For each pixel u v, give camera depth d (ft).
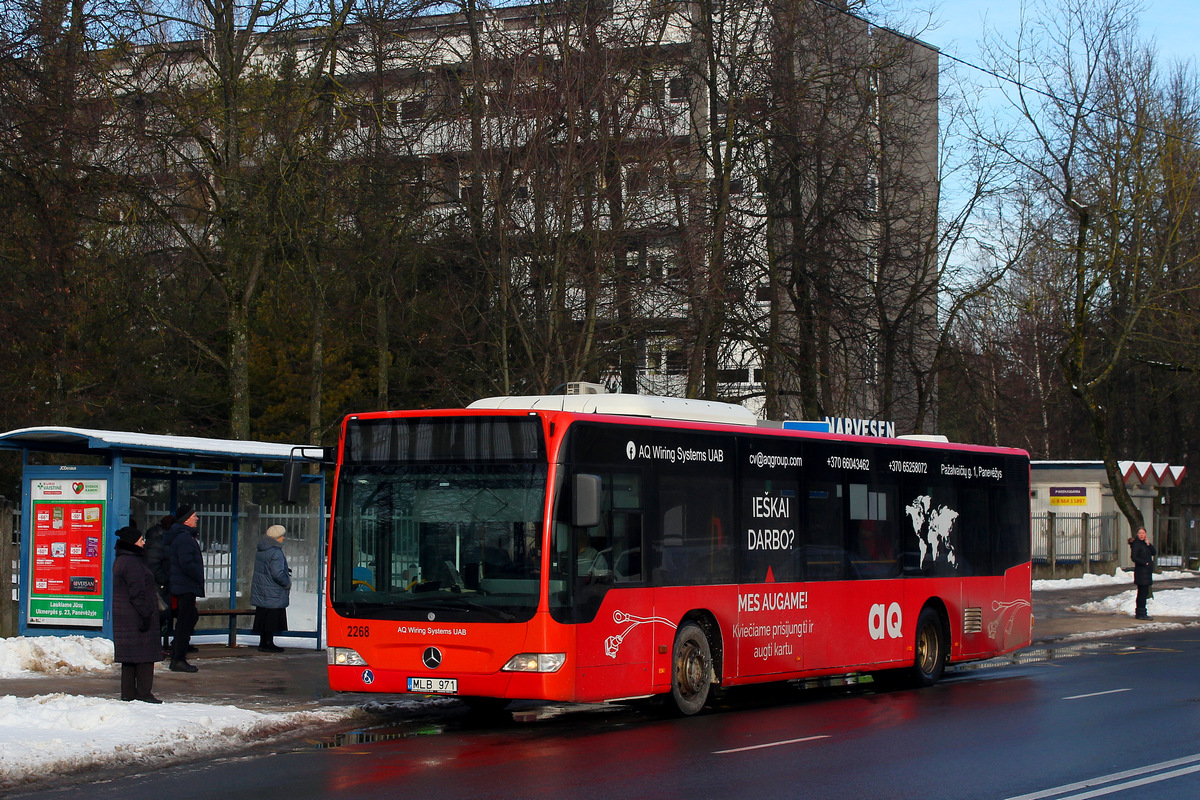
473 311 95.91
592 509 38.47
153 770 33.27
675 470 44.27
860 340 102.68
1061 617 95.71
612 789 30.27
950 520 59.16
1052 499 139.64
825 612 50.72
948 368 115.44
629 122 80.59
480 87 77.51
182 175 79.71
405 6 79.97
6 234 69.97
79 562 54.24
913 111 106.73
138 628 40.68
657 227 80.64
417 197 91.04
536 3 82.99
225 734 37.83
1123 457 183.11
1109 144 104.27
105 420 103.09
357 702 44.91
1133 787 30.60
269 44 80.79
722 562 45.96
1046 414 180.14
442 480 40.91
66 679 48.42
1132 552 95.35
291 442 110.83
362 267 98.27
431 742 38.40
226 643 64.18
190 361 112.06
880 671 57.47
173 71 76.79
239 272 79.71
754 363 105.09
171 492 62.18
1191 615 96.78
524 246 76.59
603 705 48.14
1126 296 115.96
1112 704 48.24
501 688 38.86
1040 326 148.25
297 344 112.68
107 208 74.43
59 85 66.95
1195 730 40.96
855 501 53.16
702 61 95.45
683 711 44.09
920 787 30.55
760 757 35.27
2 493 92.07
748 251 94.68
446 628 39.58
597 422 41.39
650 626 42.37
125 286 86.33
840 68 97.14
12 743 33.86
